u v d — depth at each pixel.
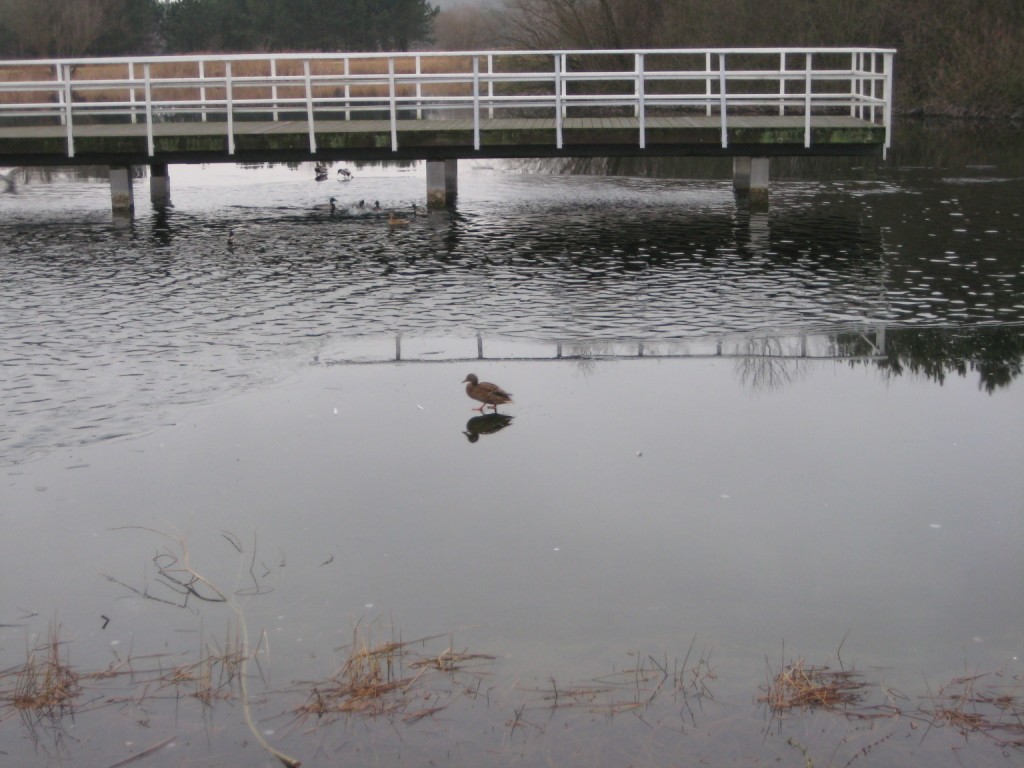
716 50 19.11
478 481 8.37
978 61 39.59
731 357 11.30
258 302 13.55
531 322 12.59
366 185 24.72
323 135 19.31
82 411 9.76
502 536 7.50
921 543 7.37
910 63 40.75
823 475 8.46
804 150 19.47
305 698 5.77
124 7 63.28
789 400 10.05
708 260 15.91
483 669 5.98
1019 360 11.14
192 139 19.28
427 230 18.62
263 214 20.55
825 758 5.27
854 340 11.88
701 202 21.66
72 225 19.34
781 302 13.44
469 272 15.22
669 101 19.58
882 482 8.33
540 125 20.19
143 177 26.61
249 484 8.32
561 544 7.39
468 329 12.32
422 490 8.22
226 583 6.93
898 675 5.90
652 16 41.09
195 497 8.11
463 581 6.91
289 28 69.56
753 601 6.66
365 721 5.58
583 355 11.37
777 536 7.48
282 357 11.31
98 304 13.45
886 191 22.61
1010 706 5.64
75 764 5.32
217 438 9.18
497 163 29.36
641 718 5.57
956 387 10.37
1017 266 15.25
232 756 5.36
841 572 7.00
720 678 5.89
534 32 42.19
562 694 5.76
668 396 10.16
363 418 9.62
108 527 7.67
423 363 11.11
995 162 27.23
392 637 6.29
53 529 7.64
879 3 39.69
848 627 6.37
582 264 15.71
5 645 6.30
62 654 6.19
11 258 16.33
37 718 5.65
